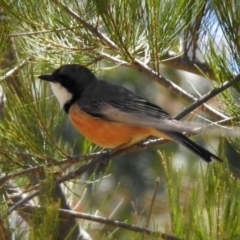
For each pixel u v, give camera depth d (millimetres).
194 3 9727
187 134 9773
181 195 13047
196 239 7879
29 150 8828
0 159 8961
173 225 8086
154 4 9180
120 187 16719
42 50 10453
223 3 7969
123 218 15961
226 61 8648
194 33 10477
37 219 6375
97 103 10352
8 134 8680
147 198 16375
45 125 8789
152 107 10039
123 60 10805
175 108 17438
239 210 7836
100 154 9750
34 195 7781
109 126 10133
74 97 10695
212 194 7945
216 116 10703
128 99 10273
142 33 9930
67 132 10500
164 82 10273
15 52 10750
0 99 9656
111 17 8969
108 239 8852
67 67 10711
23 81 8711
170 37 9602
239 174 14219
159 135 10039
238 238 7734
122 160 17203
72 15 9445
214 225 7984
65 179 8711
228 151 14438
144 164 17188
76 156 9133
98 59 10789
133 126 9977
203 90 17656
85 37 9672
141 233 8438
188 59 12633
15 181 10141
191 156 16062
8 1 9539
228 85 8977
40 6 9711
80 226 11039
